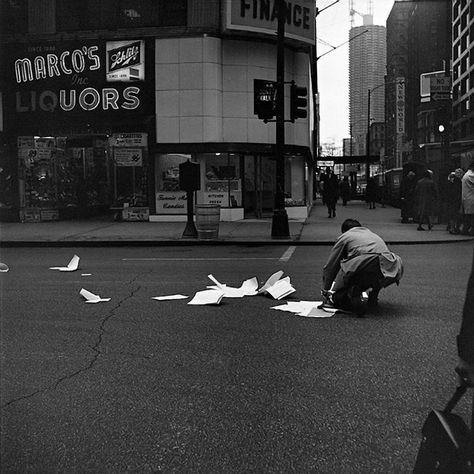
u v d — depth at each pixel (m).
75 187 24.06
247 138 22.17
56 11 22.05
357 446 3.57
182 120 21.73
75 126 22.16
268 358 5.37
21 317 7.10
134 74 21.80
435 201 20.56
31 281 9.81
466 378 2.17
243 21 21.39
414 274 10.20
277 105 16.09
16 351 5.66
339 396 4.41
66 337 6.16
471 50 79.94
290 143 24.00
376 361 5.25
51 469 3.32
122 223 21.31
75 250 14.71
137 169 22.09
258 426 3.88
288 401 4.32
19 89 22.28
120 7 21.81
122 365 5.20
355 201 49.62
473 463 2.06
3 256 13.45
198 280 9.86
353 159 43.97
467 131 82.31
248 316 7.07
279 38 15.96
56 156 22.50
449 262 11.66
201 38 21.48
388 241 15.05
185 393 4.50
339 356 5.41
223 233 17.52
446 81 19.30
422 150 28.06
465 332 2.17
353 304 6.98
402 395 4.41
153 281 9.77
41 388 4.63
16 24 22.22
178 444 3.62
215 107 21.70
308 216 25.36
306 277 10.00
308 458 3.42
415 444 3.58
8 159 22.39
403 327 6.47
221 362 5.27
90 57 21.92
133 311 7.40
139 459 3.43
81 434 3.78
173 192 22.02
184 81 21.66
